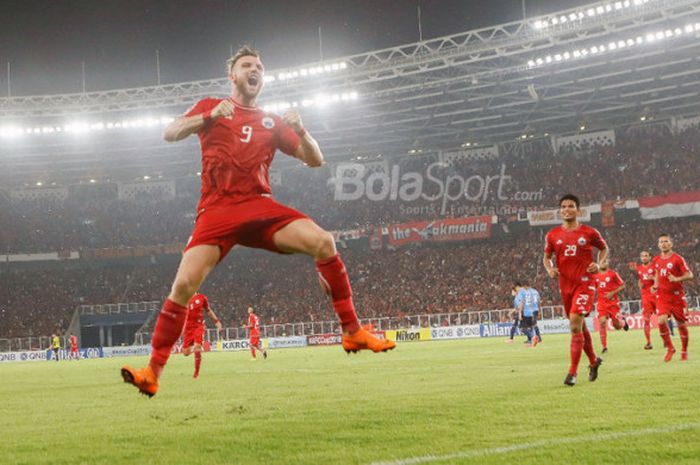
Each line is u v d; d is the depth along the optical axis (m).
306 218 5.48
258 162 5.60
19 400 11.49
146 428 6.94
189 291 5.40
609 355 17.02
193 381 14.45
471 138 56.09
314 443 5.52
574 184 51.28
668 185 47.97
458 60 46.12
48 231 57.78
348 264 54.31
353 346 5.43
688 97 50.03
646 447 4.88
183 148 56.00
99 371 22.66
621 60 44.41
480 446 5.12
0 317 53.34
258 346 27.27
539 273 47.78
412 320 45.31
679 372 11.04
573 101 50.00
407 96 50.22
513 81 47.19
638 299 42.72
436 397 8.62
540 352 20.22
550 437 5.42
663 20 40.53
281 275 54.97
